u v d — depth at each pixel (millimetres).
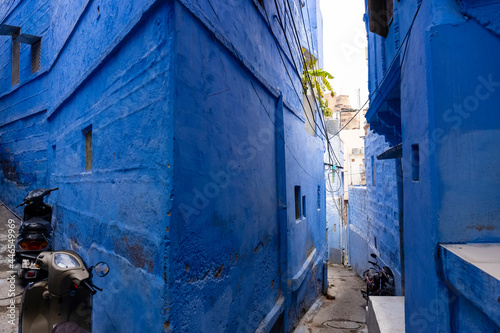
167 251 2484
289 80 6734
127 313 2973
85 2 4148
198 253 2891
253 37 4598
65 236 4871
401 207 7711
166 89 2619
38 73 6914
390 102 5672
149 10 2822
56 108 5523
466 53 2680
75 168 4625
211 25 3215
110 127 3502
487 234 2590
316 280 9633
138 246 2861
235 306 3662
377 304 4773
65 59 5121
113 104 3451
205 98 3113
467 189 2617
